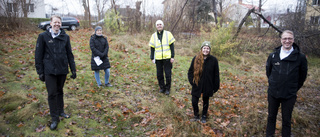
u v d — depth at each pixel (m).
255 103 4.27
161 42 4.43
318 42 8.84
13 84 4.13
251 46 9.64
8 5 10.55
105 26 12.77
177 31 11.48
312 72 6.83
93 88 4.56
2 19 10.09
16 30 10.38
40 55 2.76
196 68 3.21
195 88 3.31
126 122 3.40
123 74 5.75
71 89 4.34
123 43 8.51
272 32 10.19
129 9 12.85
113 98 4.20
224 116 3.75
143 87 5.00
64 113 3.29
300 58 2.53
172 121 3.45
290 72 2.55
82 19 16.30
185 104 4.18
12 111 3.20
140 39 10.55
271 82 2.73
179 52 8.62
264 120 3.60
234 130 3.30
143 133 3.15
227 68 6.98
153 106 4.02
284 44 2.57
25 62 5.58
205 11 17.95
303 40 8.73
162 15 12.54
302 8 9.74
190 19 12.96
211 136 3.12
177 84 5.33
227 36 8.20
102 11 14.73
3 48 6.45
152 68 6.41
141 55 7.64
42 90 4.12
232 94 4.84
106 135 3.00
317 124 3.54
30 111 3.23
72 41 8.93
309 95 4.88
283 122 2.67
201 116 3.71
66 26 16.31
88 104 3.83
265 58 8.57
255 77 6.23
